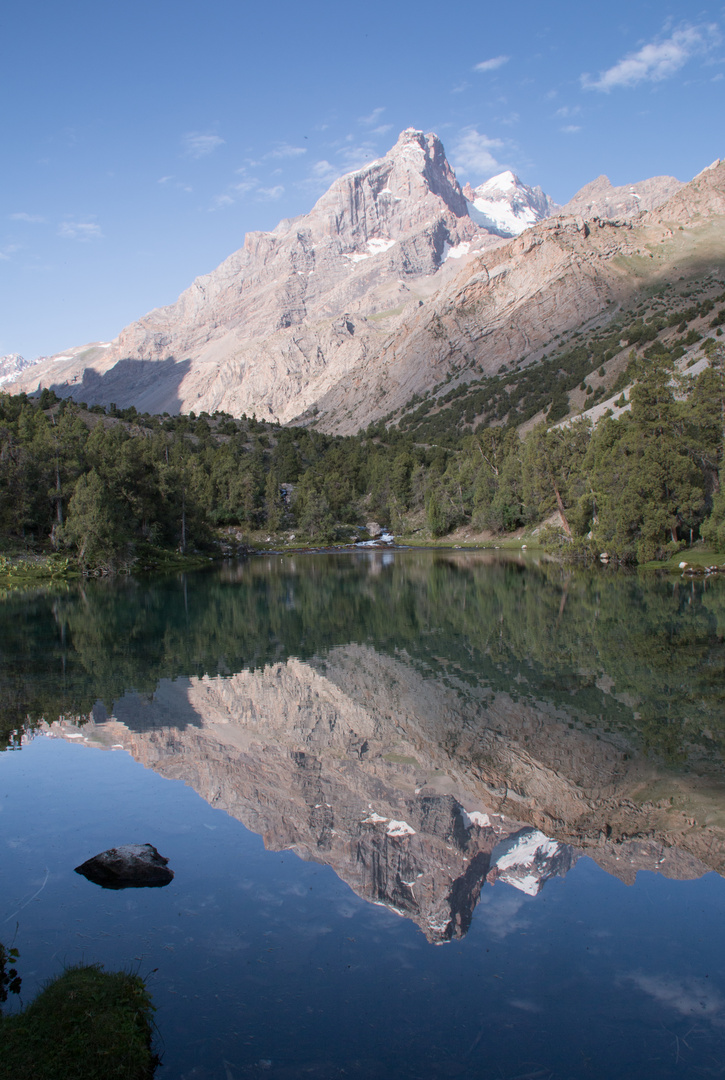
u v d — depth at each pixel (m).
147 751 19.17
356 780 16.89
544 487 92.88
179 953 10.34
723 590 50.22
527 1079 7.86
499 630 37.72
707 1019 8.93
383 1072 7.96
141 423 173.62
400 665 29.72
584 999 9.35
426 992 9.49
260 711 23.06
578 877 12.53
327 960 10.20
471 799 15.89
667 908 11.56
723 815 14.83
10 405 136.62
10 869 12.90
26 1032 8.25
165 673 28.67
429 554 104.00
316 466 166.25
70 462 81.88
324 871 12.76
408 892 12.09
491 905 11.66
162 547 96.19
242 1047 8.35
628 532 70.00
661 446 67.19
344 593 57.44
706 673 27.02
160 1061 8.18
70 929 10.96
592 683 25.95
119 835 14.30
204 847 13.79
